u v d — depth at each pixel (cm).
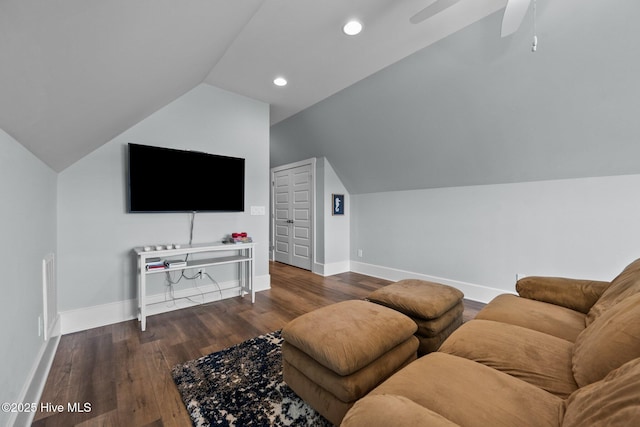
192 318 269
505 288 306
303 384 139
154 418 140
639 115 201
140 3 100
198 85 305
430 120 300
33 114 120
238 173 332
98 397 154
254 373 177
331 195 466
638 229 230
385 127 342
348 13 195
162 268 255
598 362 90
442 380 97
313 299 329
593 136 226
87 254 245
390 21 204
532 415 81
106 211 254
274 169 578
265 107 363
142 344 216
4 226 123
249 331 241
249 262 325
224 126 327
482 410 83
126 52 127
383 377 131
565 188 265
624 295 125
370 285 394
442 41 229
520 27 196
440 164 338
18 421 127
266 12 193
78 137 184
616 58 183
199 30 161
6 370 122
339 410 121
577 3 172
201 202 303
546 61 205
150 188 268
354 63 263
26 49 79
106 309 254
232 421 137
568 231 264
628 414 52
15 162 135
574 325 147
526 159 273
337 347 123
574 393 81
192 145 303
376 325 142
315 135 432
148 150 266
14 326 132
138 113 237
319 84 308
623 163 229
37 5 67
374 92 308
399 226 412
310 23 205
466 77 245
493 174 306
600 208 247
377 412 71
